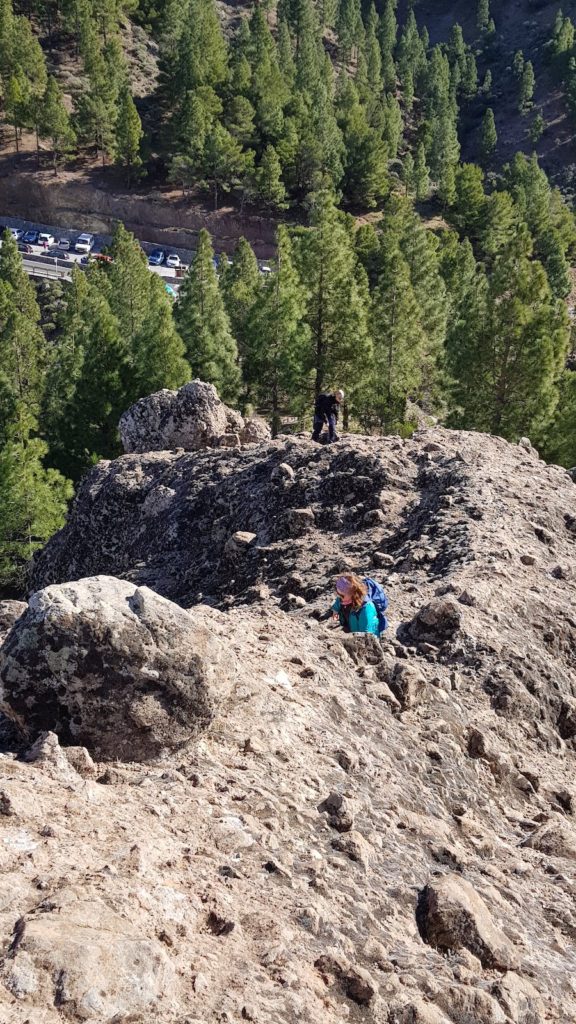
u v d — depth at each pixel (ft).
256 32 521.65
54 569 82.48
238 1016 16.47
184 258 407.03
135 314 213.66
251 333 158.10
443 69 615.16
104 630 23.54
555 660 41.81
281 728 28.17
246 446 76.84
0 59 454.81
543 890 26.14
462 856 25.49
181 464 77.97
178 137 419.13
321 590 50.01
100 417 144.56
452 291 267.39
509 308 131.95
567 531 56.44
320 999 17.94
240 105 428.15
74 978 15.29
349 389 153.89
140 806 21.94
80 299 228.02
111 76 463.83
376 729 31.17
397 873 23.45
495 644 39.17
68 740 24.02
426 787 29.63
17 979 15.03
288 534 59.67
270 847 22.15
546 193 450.71
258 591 52.29
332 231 145.28
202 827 21.97
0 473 117.80
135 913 17.62
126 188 423.64
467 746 33.14
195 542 68.03
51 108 411.13
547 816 31.07
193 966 17.28
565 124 593.01
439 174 503.61
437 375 174.81
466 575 45.60
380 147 422.82
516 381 133.69
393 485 60.18
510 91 645.10
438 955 21.07
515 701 36.42
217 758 25.43
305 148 411.95
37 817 19.90
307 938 19.47
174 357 145.38
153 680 24.03
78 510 81.25
